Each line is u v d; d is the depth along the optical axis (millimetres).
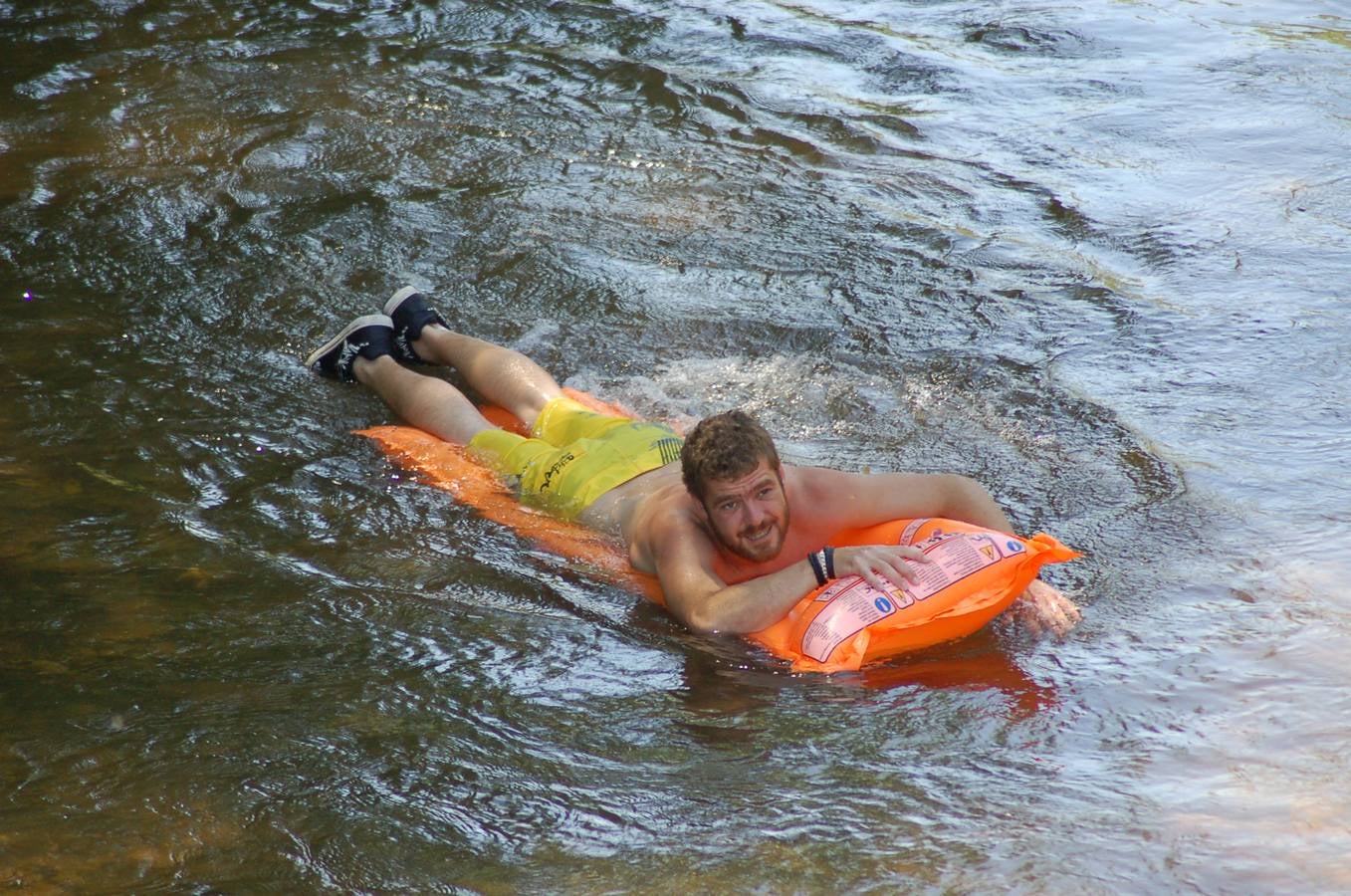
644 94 32875
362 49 35844
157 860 10047
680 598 14320
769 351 20844
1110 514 15812
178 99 32031
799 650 13469
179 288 22844
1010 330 21203
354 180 27562
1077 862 9836
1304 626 13227
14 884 9727
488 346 20156
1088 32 37375
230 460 17625
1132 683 12453
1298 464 16734
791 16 38875
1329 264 23156
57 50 35438
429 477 17609
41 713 12039
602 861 10039
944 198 26781
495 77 33969
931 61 34969
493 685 12789
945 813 10547
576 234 25188
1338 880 9523
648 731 12008
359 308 22406
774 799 10828
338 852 10164
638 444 17297
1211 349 20188
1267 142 29281
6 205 26031
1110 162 28453
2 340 20734
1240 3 40156
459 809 10719
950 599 13562
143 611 13930
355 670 12953
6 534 15422
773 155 29156
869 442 18031
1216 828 10180
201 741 11617
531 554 15844
